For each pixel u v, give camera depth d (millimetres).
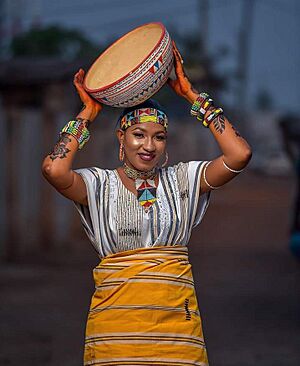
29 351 9062
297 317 11180
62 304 11875
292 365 8672
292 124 16141
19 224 16109
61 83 16516
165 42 4809
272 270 15797
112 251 4848
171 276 4777
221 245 20094
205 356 4863
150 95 4848
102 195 4879
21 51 33375
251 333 10172
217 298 12656
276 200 36406
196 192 4934
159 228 4816
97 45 33875
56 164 4797
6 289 13023
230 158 4863
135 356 4699
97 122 21766
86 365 4895
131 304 4730
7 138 15859
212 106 4969
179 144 42594
